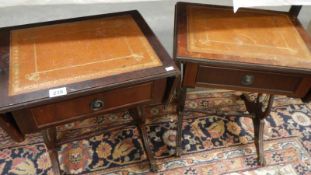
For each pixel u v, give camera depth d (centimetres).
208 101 147
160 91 81
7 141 121
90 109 76
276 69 80
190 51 83
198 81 90
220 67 84
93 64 74
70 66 73
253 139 131
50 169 113
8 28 85
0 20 110
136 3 120
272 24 99
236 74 87
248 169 119
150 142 126
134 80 71
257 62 81
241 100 150
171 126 134
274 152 126
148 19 128
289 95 92
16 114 67
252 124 138
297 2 84
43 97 64
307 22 153
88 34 85
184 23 95
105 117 135
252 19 100
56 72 71
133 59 76
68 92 66
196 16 100
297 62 82
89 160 118
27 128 73
